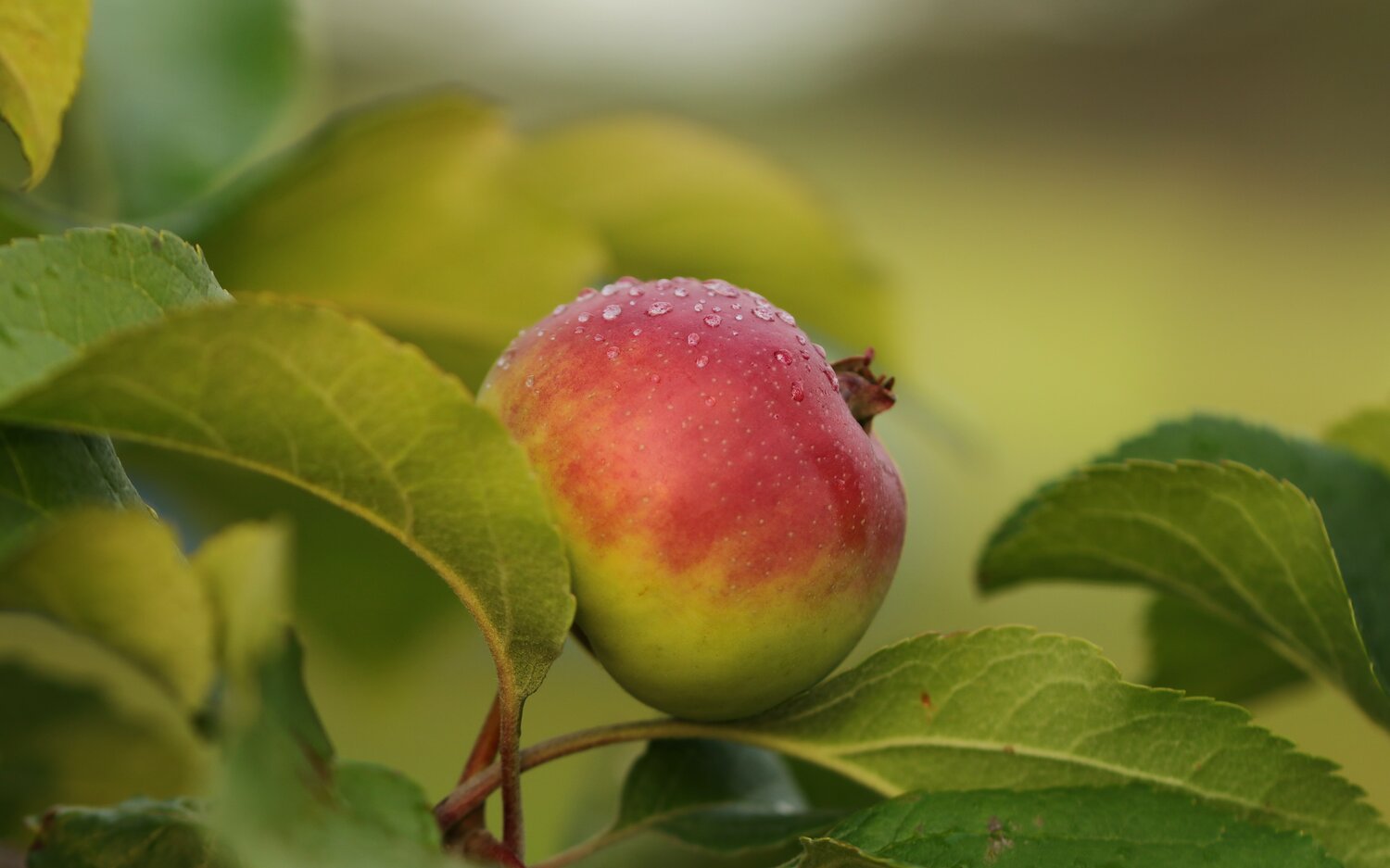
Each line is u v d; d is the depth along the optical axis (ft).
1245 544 1.63
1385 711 1.62
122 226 1.47
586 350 1.55
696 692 1.56
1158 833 1.52
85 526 1.36
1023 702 1.55
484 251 1.87
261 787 1.35
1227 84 10.32
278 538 1.37
